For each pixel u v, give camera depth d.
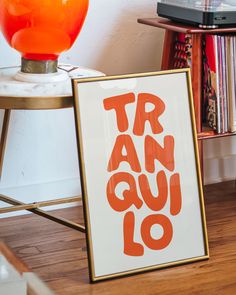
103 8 2.34
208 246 2.04
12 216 2.33
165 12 2.29
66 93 1.81
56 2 1.75
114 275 1.87
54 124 2.35
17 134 2.29
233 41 2.18
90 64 2.37
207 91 2.23
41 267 1.95
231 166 2.72
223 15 2.11
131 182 1.90
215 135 2.22
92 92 1.84
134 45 2.43
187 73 1.97
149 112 1.92
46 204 2.01
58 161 2.39
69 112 2.37
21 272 0.86
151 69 2.49
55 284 1.84
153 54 2.48
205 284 1.87
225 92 2.20
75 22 1.81
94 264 1.85
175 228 1.96
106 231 1.87
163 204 1.94
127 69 2.45
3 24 1.81
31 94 1.77
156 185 1.93
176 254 1.96
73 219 2.33
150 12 2.43
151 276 1.90
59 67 2.05
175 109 1.96
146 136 1.92
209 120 2.25
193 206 1.98
